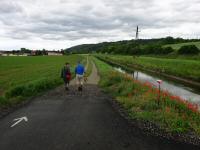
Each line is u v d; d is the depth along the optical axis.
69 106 12.45
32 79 24.81
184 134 8.50
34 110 11.54
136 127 9.12
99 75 29.06
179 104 11.79
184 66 42.00
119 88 16.50
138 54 114.38
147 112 10.71
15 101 13.42
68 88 18.48
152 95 13.19
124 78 20.55
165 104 11.84
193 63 43.97
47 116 10.46
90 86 19.75
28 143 7.44
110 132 8.52
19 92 15.24
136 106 12.09
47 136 8.04
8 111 11.37
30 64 56.16
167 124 9.38
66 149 7.03
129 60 66.38
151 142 7.70
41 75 29.09
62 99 14.33
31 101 13.73
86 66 45.56
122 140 7.80
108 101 13.91
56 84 20.34
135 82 17.88
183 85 25.34
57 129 8.74
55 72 33.22
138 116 10.38
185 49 78.50
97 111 11.48
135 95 14.39
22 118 10.10
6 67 45.72
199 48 86.88
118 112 11.35
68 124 9.35
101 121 9.83
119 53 144.50
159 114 10.32
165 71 38.47
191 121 9.70
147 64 51.00
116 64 63.09
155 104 11.65
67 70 17.64
